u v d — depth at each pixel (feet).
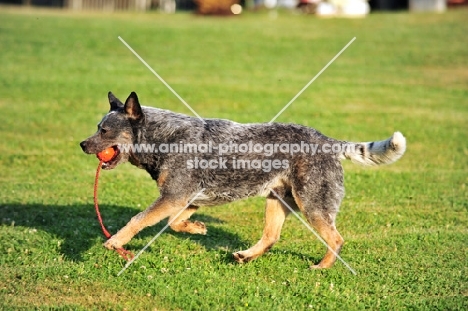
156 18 109.50
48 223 31.30
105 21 101.71
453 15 110.83
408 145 49.39
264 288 23.89
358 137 51.08
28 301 22.94
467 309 22.80
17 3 130.41
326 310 22.45
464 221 32.89
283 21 107.65
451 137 51.60
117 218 32.24
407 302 23.21
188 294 23.31
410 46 88.84
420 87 69.36
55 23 97.14
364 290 24.21
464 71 76.95
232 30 96.99
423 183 39.86
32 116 54.08
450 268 26.43
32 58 75.66
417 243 29.30
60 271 25.22
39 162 42.78
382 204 35.68
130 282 24.45
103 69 71.92
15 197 35.35
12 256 26.76
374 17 111.34
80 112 55.98
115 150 26.30
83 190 37.01
